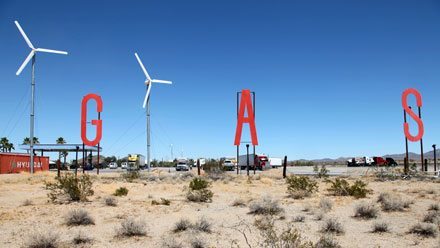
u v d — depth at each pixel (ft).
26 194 84.79
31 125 179.11
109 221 51.24
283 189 98.48
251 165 282.36
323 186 103.50
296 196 77.41
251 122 163.43
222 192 91.20
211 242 38.65
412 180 120.06
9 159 196.65
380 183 112.06
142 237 41.63
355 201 70.18
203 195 73.15
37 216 54.19
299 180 83.30
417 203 66.44
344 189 81.35
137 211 59.62
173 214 57.36
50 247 37.22
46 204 66.69
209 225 44.98
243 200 70.03
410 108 140.77
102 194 85.15
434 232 41.29
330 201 64.75
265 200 61.67
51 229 44.65
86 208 62.03
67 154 335.67
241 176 151.23
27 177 143.84
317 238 39.68
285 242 31.35
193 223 47.93
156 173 189.37
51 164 360.89
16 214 55.67
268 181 123.75
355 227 46.24
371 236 41.16
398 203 59.00
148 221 51.34
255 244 37.50
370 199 73.51
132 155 312.09
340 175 156.04
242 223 49.39
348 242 38.55
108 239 40.75
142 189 98.27
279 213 57.06
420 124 140.15
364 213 53.47
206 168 159.53
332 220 44.47
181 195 83.87
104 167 426.10
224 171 158.40
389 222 48.88
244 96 163.32
